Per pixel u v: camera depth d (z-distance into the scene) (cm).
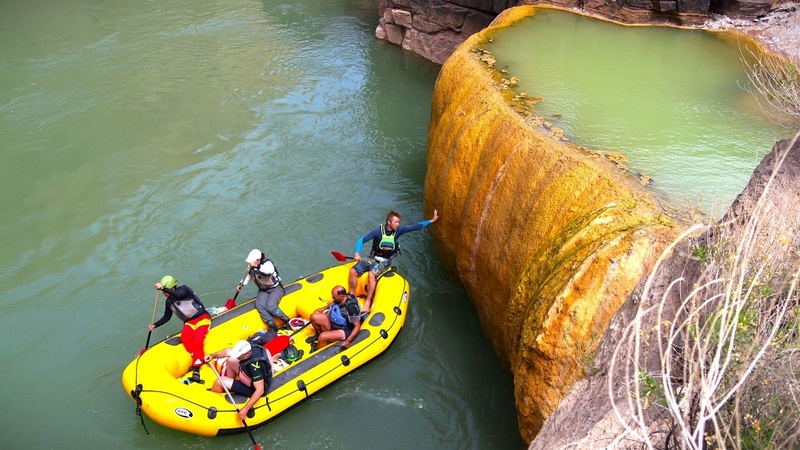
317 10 2178
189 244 1030
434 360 817
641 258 532
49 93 1542
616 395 361
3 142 1327
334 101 1541
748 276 322
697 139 754
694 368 283
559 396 538
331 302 829
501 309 746
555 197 675
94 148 1312
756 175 413
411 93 1597
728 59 1049
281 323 812
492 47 1049
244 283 827
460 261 838
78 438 708
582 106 834
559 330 545
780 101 802
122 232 1059
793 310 301
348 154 1312
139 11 2148
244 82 1627
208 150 1312
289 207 1130
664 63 1019
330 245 1036
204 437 693
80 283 946
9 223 1083
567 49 1059
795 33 1134
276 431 711
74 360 813
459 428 732
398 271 967
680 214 590
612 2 1234
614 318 440
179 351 737
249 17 2108
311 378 731
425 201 985
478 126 832
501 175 761
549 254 634
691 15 1199
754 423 263
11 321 875
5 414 737
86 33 1933
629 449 317
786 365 284
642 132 766
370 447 705
